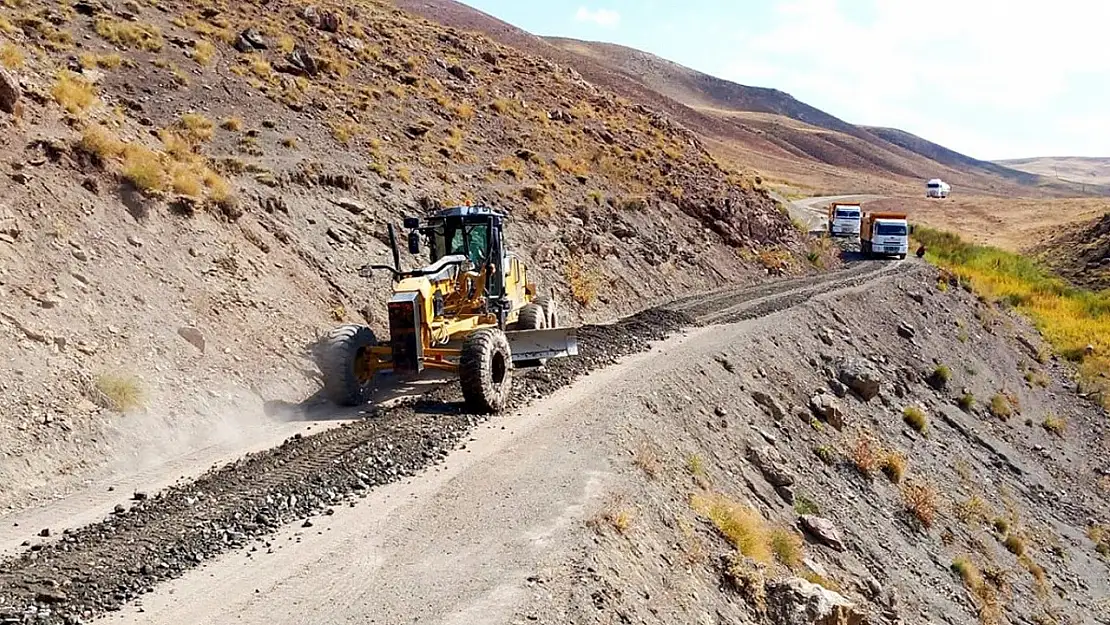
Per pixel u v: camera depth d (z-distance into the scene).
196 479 9.78
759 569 11.01
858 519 16.67
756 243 40.62
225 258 14.80
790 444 17.97
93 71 20.25
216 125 20.78
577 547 8.38
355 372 13.19
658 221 34.34
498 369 13.14
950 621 14.93
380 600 6.99
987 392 31.75
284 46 28.22
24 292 11.23
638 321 22.77
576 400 13.99
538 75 44.09
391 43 35.88
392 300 12.53
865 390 23.48
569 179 31.97
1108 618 19.00
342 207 20.14
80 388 10.56
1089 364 39.59
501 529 8.56
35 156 13.37
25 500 8.96
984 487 23.09
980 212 99.81
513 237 25.36
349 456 10.34
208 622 6.48
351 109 26.91
